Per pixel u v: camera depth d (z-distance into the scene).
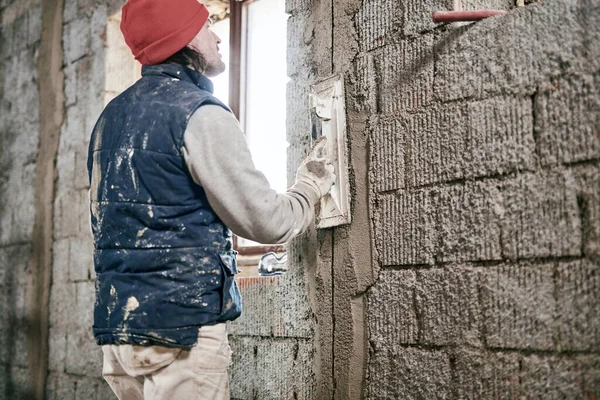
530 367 1.42
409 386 1.65
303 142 2.04
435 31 1.68
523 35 1.48
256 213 1.51
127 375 1.64
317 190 1.79
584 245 1.35
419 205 1.67
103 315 1.56
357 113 1.87
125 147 1.57
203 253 1.55
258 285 2.15
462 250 1.57
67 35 3.32
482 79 1.56
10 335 3.42
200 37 1.72
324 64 2.00
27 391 3.25
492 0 1.79
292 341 2.02
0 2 3.89
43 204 3.32
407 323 1.68
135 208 1.53
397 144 1.74
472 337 1.53
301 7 2.10
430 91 1.67
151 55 1.66
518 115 1.48
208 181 1.50
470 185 1.56
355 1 1.92
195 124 1.52
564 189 1.39
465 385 1.53
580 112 1.38
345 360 1.84
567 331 1.36
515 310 1.45
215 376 1.55
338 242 1.89
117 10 2.99
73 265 3.06
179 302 1.50
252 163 1.55
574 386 1.34
